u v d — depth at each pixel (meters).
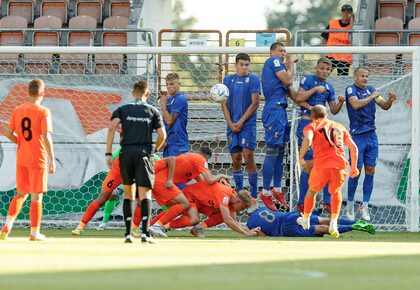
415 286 18.06
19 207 34.34
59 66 53.03
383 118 49.31
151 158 33.22
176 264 22.30
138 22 60.91
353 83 47.94
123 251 27.19
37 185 33.56
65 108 49.81
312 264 23.14
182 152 44.88
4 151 49.75
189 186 40.22
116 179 40.00
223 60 56.22
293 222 40.44
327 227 40.53
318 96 44.44
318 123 38.06
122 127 33.22
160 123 33.44
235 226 39.59
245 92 44.16
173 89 44.75
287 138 44.84
